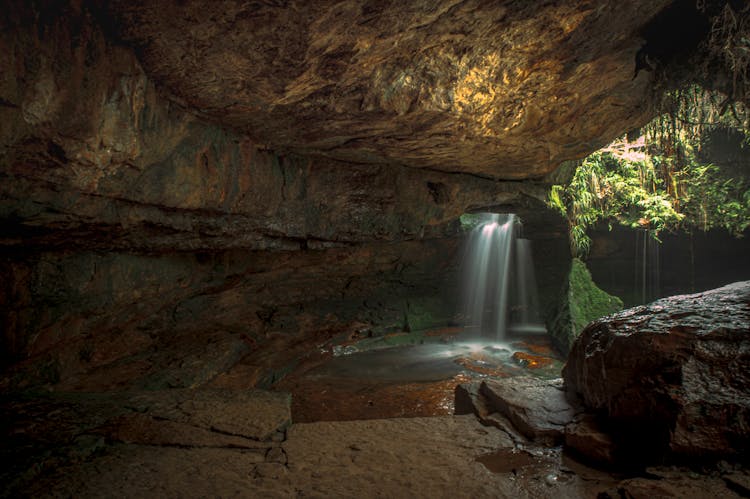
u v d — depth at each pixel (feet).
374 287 40.11
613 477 9.39
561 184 31.81
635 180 34.30
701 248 40.93
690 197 33.99
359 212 25.81
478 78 14.42
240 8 9.80
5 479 9.62
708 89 17.60
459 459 10.55
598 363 11.39
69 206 13.10
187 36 10.93
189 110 14.98
